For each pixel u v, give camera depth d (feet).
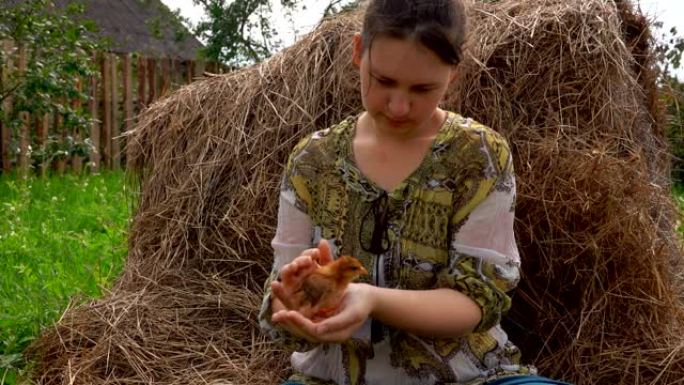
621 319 9.63
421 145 6.67
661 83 12.34
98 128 32.32
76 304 12.14
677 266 11.02
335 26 12.13
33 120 30.07
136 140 13.42
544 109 10.31
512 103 10.34
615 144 10.16
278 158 11.75
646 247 9.60
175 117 12.89
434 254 6.63
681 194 19.39
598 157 9.57
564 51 10.34
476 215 6.56
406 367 6.69
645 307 9.61
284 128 11.78
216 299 11.26
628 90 10.75
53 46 29.40
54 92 28.37
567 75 10.34
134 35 52.49
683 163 16.44
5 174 28.25
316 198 6.93
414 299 6.24
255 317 10.98
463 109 10.32
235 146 12.04
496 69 10.42
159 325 10.84
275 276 7.00
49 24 29.58
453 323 6.31
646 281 9.63
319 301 5.89
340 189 6.81
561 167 9.75
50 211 20.92
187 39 54.80
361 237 6.71
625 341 9.52
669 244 10.78
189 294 11.48
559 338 9.82
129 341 10.43
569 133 10.14
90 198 23.81
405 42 5.84
